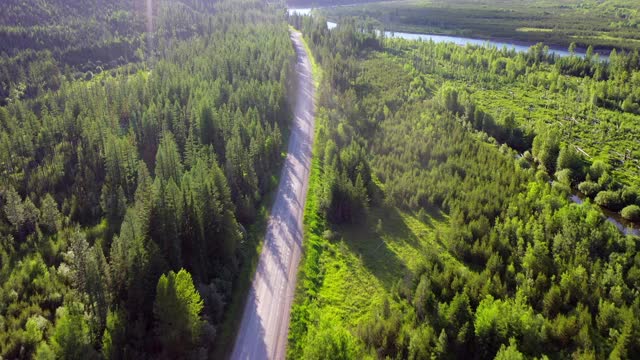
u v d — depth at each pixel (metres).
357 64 191.38
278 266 73.75
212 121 114.19
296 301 66.44
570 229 76.88
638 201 99.81
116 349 52.31
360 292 70.75
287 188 99.44
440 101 150.88
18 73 180.50
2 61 182.62
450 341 59.31
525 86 183.25
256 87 140.88
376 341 59.12
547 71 199.12
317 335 52.38
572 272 68.81
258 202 92.25
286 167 109.25
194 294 54.44
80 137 120.12
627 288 66.31
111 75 197.25
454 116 143.00
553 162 118.88
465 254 78.75
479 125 138.62
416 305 65.31
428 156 111.69
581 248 74.31
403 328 59.75
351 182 91.25
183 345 53.56
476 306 65.00
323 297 68.69
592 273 69.69
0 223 87.06
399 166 107.94
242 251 75.81
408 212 94.00
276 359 56.25
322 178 103.12
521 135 134.62
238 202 85.88
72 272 70.56
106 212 89.88
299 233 83.31
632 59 190.38
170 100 138.25
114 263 62.38
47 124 122.12
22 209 86.50
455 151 113.00
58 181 103.50
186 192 73.12
